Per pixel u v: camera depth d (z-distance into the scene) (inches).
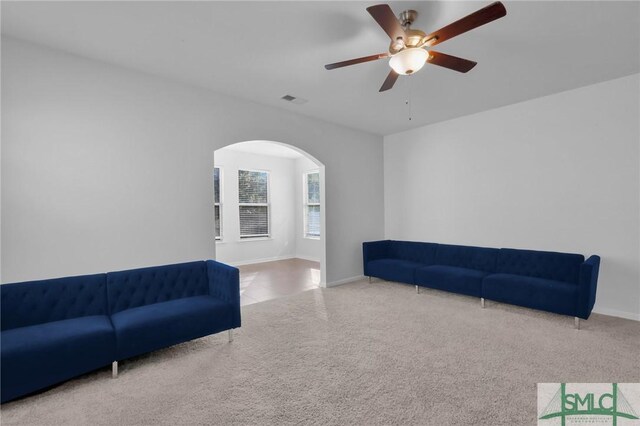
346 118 189.9
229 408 76.4
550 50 111.0
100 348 88.1
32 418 73.5
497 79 135.4
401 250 210.8
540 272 150.7
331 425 69.8
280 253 312.8
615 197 136.7
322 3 86.1
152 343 97.0
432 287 171.5
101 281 107.7
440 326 128.3
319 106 168.6
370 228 222.8
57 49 109.4
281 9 88.6
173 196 134.0
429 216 205.2
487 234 177.3
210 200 144.6
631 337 114.6
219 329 111.7
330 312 147.9
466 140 185.8
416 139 211.8
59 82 109.7
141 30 98.7
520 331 122.0
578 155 145.9
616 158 136.2
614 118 136.3
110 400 80.3
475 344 110.7
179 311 104.7
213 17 92.2
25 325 93.6
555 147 152.7
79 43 106.0
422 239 209.3
